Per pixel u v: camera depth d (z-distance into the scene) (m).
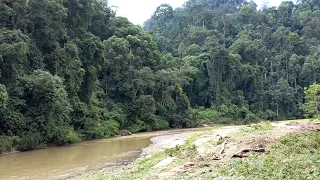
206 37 91.88
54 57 36.47
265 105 77.69
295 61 82.75
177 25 108.94
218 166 14.03
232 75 77.31
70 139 34.03
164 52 87.62
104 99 50.19
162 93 58.34
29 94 30.89
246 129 32.47
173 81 59.03
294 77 81.88
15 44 29.09
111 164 22.02
